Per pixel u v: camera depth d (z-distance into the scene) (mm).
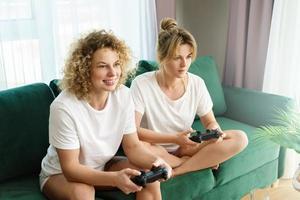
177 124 1827
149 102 1770
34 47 2094
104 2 2299
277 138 1428
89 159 1497
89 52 1376
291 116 1797
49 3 2082
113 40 1421
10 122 1590
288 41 2379
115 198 1485
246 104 2318
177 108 1812
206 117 1890
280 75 2457
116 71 1424
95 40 1390
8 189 1555
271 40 2426
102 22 2322
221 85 2537
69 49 1445
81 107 1432
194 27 2916
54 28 2150
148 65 2105
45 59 2145
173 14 2588
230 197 1912
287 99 2148
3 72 2008
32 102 1666
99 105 1486
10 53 2021
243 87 2697
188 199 1672
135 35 2500
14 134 1596
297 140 1411
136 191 1366
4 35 1984
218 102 2322
